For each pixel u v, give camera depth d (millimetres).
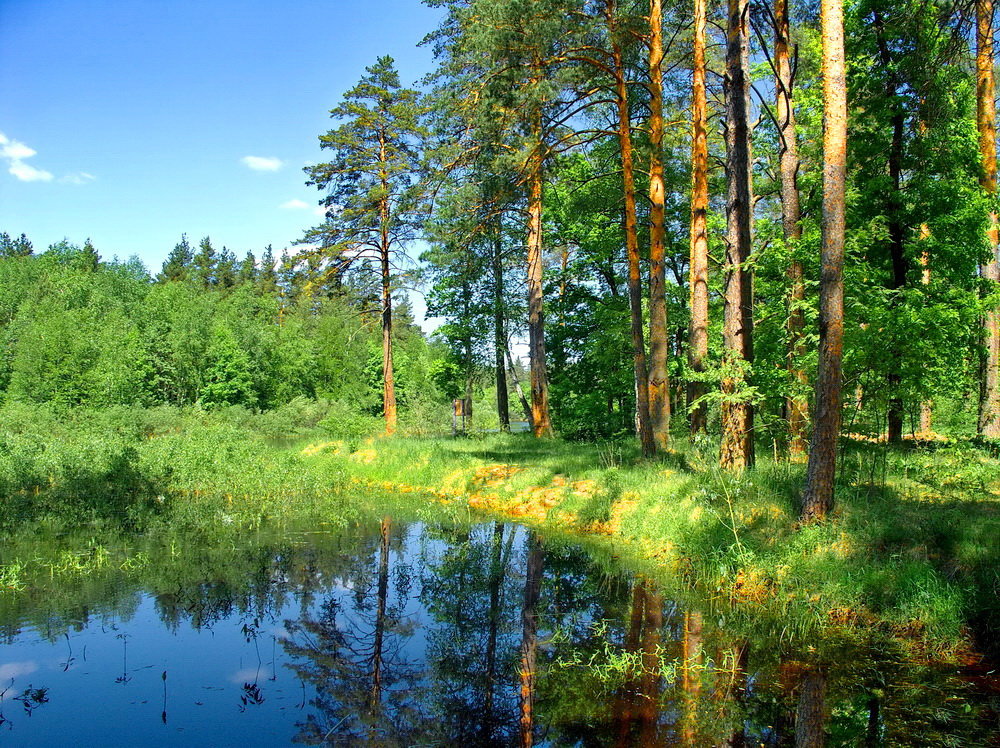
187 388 41875
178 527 13242
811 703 5570
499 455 19047
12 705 5840
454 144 17281
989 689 5703
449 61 18219
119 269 69000
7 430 24734
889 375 10633
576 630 7609
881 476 10008
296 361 47844
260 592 9188
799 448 12273
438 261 25141
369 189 26875
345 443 24922
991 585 6656
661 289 13859
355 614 8430
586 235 23469
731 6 11016
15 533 12383
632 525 11156
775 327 14805
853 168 13617
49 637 7453
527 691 6129
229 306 55250
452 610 8586
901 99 12688
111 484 15531
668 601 8242
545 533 12406
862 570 7285
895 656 6355
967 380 15266
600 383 24484
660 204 13539
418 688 6285
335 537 12508
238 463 19078
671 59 15156
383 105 27219
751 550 8273
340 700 6004
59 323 37531
